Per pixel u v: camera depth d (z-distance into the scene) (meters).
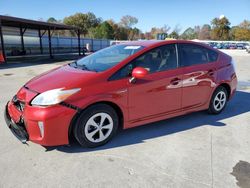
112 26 74.31
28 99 3.00
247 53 35.94
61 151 3.21
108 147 3.36
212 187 2.54
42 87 3.11
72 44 33.34
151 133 3.85
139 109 3.53
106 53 3.97
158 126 4.15
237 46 53.78
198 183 2.60
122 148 3.34
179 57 3.99
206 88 4.38
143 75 3.22
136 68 3.29
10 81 8.86
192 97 4.18
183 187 2.53
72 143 3.43
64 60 19.86
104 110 3.25
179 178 2.68
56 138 2.96
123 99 3.32
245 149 3.39
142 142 3.53
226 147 3.44
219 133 3.93
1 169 2.79
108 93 3.18
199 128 4.11
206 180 2.65
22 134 3.02
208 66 4.36
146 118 3.66
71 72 3.46
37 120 2.86
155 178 2.67
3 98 6.07
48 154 3.13
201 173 2.78
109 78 3.23
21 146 3.33
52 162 2.95
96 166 2.88
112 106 3.35
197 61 4.25
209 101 4.55
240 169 2.88
